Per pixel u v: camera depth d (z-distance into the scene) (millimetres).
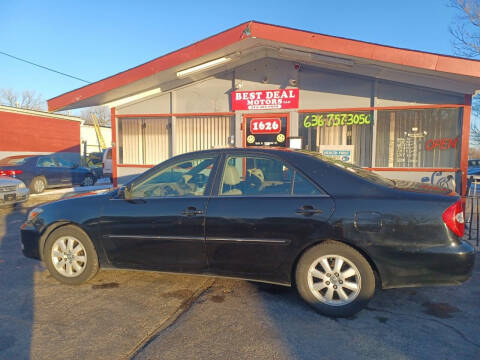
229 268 3697
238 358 2742
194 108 9102
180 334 3102
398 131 7918
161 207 3869
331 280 3416
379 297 3906
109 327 3225
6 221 8148
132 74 8133
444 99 7570
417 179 7781
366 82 7992
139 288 4164
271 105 8578
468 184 7625
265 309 3592
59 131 23594
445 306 3666
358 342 2973
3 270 4789
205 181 3910
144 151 9586
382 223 3242
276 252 3508
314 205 3418
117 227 3994
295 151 3869
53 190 13641
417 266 3199
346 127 8234
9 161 12734
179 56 7633
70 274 4230
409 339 3018
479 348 2883
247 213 3572
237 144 8812
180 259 3828
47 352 2820
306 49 7094
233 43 7199
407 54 6559
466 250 3168
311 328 3209
